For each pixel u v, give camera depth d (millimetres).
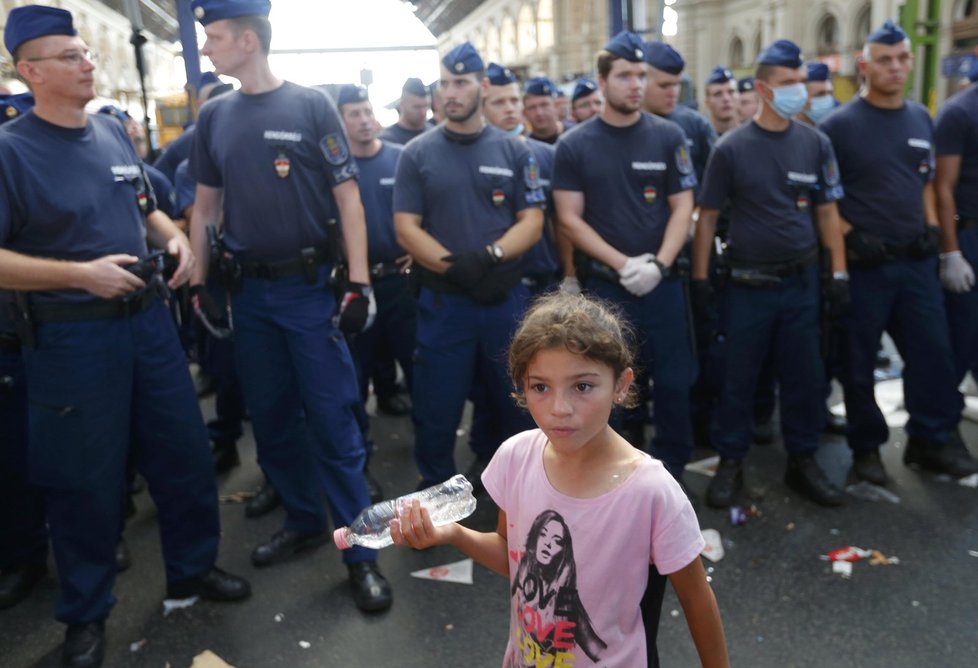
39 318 2412
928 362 3621
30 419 2480
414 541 1340
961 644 2492
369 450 3922
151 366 2619
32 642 2709
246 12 2670
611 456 1315
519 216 3242
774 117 3342
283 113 2775
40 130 2389
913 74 5496
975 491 3514
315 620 2766
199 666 2504
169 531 2840
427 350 3270
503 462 1431
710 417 4234
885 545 3102
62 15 2318
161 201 3848
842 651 2482
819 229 3506
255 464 4211
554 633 1321
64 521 2523
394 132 5055
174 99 9102
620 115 3336
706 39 24203
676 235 3328
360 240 2900
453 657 2541
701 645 1334
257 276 2881
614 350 1227
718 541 3162
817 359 3473
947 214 3717
